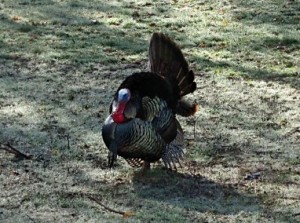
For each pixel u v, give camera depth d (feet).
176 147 38.75
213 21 70.64
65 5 76.69
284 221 34.40
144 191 37.35
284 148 42.96
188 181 38.45
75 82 54.24
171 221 34.14
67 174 39.22
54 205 35.76
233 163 40.81
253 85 53.93
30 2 77.87
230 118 47.44
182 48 62.69
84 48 62.59
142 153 37.45
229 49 62.44
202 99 50.83
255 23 69.77
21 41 64.44
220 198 36.65
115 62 59.06
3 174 39.11
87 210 35.24
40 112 48.08
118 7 76.02
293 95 51.93
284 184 38.32
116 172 39.45
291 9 74.33
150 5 76.74
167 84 38.01
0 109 48.57
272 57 60.54
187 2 77.46
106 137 36.68
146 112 36.99
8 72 56.44
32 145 42.88
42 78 55.06
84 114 47.75
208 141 43.75
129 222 34.01
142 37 65.82
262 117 47.67
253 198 36.68
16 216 34.71
